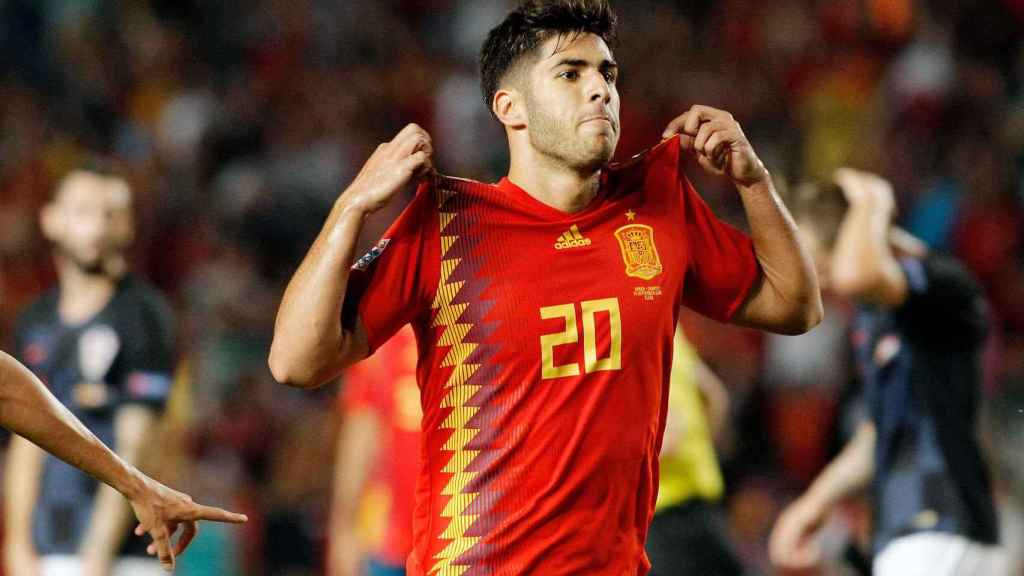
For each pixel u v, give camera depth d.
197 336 37.16
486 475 13.14
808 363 35.78
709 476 20.97
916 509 18.61
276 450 33.72
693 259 14.06
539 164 13.65
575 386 13.09
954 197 44.09
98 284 20.84
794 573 20.62
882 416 19.05
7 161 43.69
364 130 47.97
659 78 49.84
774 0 53.06
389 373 23.91
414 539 13.70
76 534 20.12
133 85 48.97
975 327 18.73
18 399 12.35
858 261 18.31
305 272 12.91
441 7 53.19
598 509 13.15
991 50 51.06
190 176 44.94
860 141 47.47
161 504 12.90
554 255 13.33
